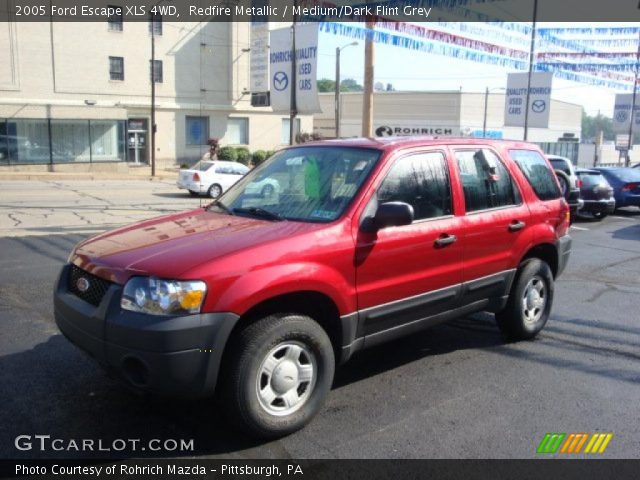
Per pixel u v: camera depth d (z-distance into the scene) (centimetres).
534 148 620
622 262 1062
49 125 3559
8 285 746
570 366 535
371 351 564
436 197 485
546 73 2514
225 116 4350
